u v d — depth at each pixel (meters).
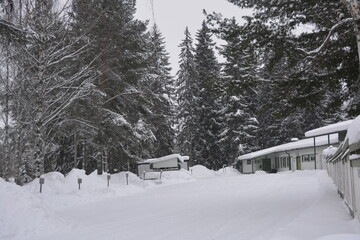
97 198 17.73
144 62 27.08
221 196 16.55
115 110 26.81
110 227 9.54
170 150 52.00
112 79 24.02
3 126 18.80
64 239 8.29
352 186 7.70
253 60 12.70
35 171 17.41
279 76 12.87
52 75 17.62
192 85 55.50
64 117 20.22
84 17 18.34
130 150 30.14
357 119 6.04
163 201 15.59
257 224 8.80
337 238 3.32
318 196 13.29
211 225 9.09
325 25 11.44
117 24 21.66
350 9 8.51
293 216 9.53
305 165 39.00
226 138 53.25
